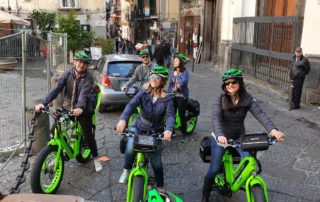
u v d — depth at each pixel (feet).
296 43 36.55
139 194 11.07
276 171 18.12
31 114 18.75
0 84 23.16
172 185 16.21
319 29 33.22
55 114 15.14
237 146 11.85
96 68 32.96
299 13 36.73
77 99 16.21
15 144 20.15
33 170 13.70
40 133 18.80
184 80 21.45
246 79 48.60
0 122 23.32
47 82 26.61
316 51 33.60
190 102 23.48
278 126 26.37
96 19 99.81
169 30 101.81
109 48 78.54
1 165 17.83
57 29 66.74
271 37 41.70
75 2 97.76
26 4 94.89
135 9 151.64
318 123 27.32
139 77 23.15
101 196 15.02
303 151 21.09
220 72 59.36
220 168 13.32
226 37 59.47
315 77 33.40
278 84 39.83
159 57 50.19
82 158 17.66
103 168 17.80
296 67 31.12
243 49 50.49
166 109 13.29
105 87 29.14
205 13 73.15
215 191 15.46
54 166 14.78
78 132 16.75
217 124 12.38
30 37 24.54
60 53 34.19
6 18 58.18
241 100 12.72
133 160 13.88
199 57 75.31
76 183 16.10
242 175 11.84
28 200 7.75
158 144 12.79
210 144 13.84
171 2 107.65
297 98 31.83
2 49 22.68
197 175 17.35
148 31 132.36
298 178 17.35
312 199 15.25
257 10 51.78
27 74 25.32
